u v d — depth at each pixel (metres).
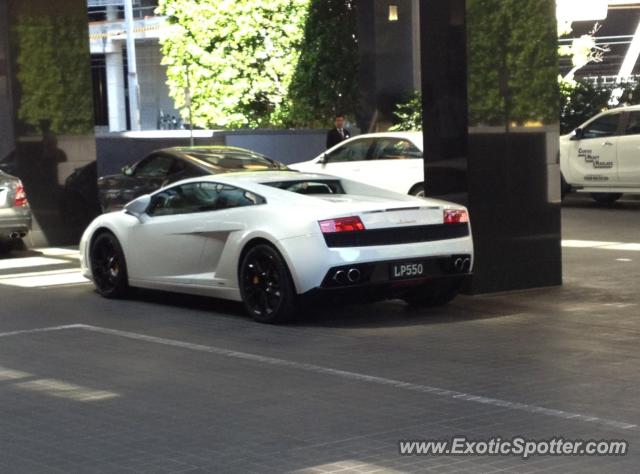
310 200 11.78
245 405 8.45
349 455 7.08
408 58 29.16
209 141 32.62
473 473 6.68
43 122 19.34
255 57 34.09
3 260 17.94
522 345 10.66
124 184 21.83
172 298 13.86
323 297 11.34
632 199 27.19
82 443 7.49
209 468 6.86
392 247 11.50
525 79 13.82
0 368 9.97
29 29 19.12
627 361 9.85
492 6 13.49
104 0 60.56
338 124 26.03
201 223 12.49
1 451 7.33
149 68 60.75
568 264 16.31
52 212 19.52
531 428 7.65
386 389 8.90
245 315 12.54
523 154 13.88
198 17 34.19
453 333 11.31
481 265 13.65
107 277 13.84
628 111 24.56
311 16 33.44
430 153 13.78
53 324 12.20
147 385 9.21
